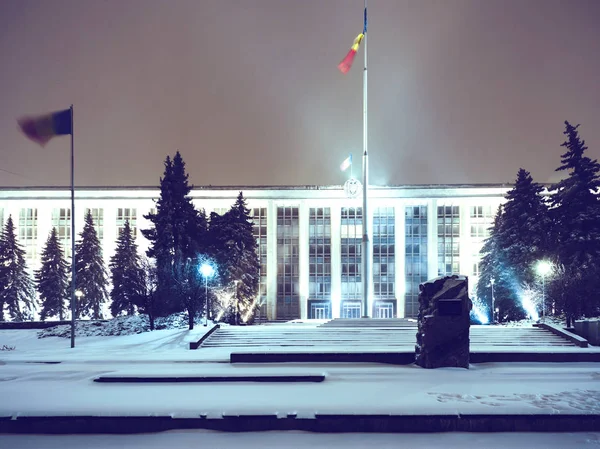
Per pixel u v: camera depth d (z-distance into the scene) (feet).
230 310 168.04
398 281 237.86
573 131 142.61
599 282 119.55
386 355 75.41
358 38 149.28
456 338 70.38
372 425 43.24
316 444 40.40
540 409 44.14
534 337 104.32
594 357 76.33
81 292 195.62
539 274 141.90
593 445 40.14
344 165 171.73
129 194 243.60
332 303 238.89
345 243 241.35
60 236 243.19
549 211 144.77
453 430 43.16
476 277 236.84
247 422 43.37
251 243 180.24
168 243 155.63
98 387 56.75
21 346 132.16
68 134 111.96
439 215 240.12
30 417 43.62
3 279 189.37
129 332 138.41
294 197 242.78
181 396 50.55
